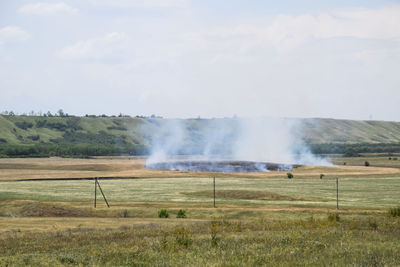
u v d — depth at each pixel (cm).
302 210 10744
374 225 6431
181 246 4597
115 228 7262
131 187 17788
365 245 4425
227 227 6775
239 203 12712
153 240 5069
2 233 6806
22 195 14625
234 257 3884
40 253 4559
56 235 6241
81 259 4056
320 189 16950
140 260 3900
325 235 5272
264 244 4559
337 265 3441
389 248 4197
